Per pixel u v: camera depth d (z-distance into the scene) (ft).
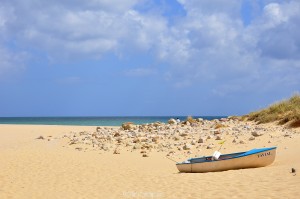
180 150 67.00
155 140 76.69
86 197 37.06
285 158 50.80
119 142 78.89
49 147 77.61
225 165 47.44
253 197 31.53
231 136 72.54
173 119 101.14
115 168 53.72
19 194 39.55
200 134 78.79
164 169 52.21
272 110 87.10
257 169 45.57
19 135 105.19
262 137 68.13
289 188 32.89
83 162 59.36
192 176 44.88
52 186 42.98
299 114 74.28
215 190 35.78
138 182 43.34
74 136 91.35
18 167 55.98
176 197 34.71
